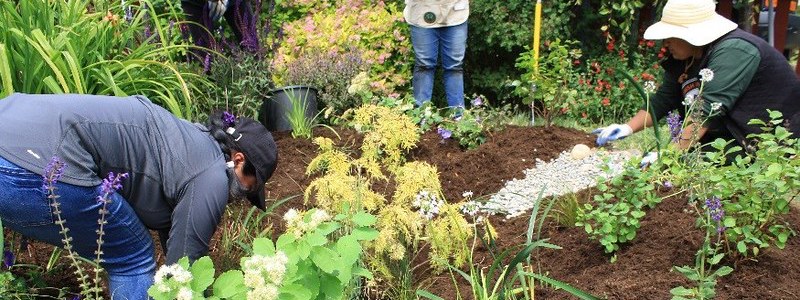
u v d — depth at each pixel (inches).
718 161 132.6
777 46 339.9
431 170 136.8
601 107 300.0
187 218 103.3
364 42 293.4
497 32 303.1
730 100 161.6
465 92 334.0
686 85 170.6
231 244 145.5
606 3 311.9
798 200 158.6
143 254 110.8
